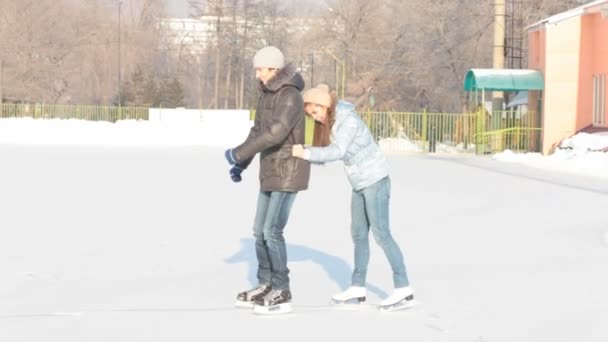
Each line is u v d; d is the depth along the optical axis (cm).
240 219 1362
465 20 5431
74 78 7856
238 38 8738
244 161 720
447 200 1700
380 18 6775
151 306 738
